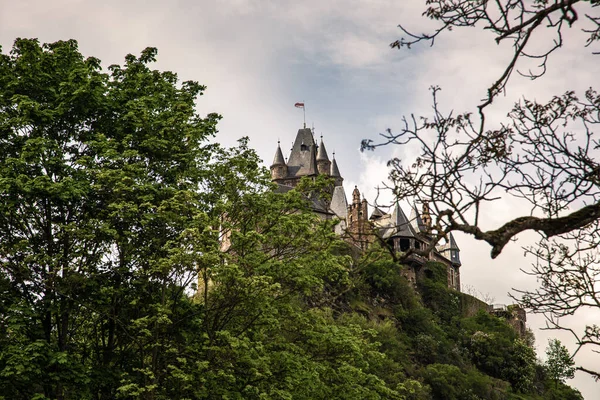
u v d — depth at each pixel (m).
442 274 102.75
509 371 87.56
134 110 30.02
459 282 114.94
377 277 82.75
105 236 27.86
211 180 31.98
